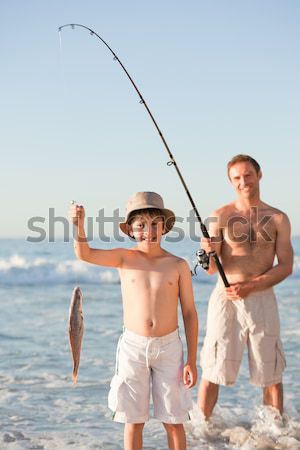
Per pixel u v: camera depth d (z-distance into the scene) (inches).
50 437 164.1
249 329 172.2
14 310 433.4
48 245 924.6
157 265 138.6
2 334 326.0
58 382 221.3
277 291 550.0
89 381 222.8
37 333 330.0
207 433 168.4
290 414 181.0
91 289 576.4
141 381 135.3
